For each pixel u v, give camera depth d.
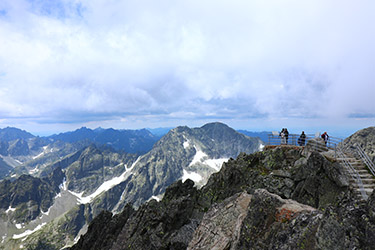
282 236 12.02
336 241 9.59
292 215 12.81
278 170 36.38
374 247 8.47
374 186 21.02
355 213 9.70
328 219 10.31
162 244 30.75
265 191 15.25
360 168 24.72
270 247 12.15
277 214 13.44
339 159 26.75
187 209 39.47
